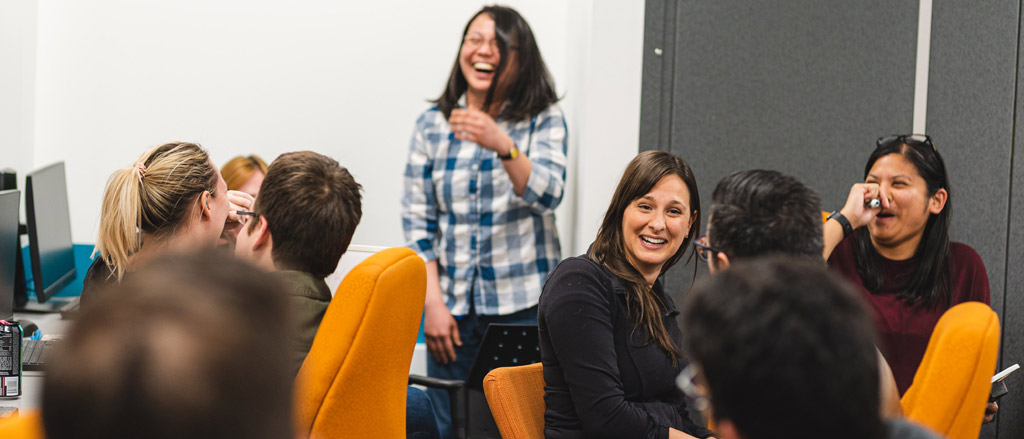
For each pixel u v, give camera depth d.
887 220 2.43
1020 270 3.23
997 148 3.21
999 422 3.23
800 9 3.21
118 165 3.92
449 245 3.47
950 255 2.46
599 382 1.82
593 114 3.26
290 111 3.97
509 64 3.38
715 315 0.89
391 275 1.63
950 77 3.22
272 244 1.86
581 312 1.84
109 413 0.56
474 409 2.58
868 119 3.23
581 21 3.54
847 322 0.86
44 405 0.57
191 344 0.58
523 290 3.41
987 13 3.19
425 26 3.96
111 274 2.04
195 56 3.93
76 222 3.92
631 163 2.00
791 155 3.23
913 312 2.46
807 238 1.56
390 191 4.01
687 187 1.98
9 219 2.83
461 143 3.46
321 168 1.88
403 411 1.86
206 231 2.08
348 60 3.96
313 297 1.84
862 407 0.85
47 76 3.88
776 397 0.85
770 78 3.21
